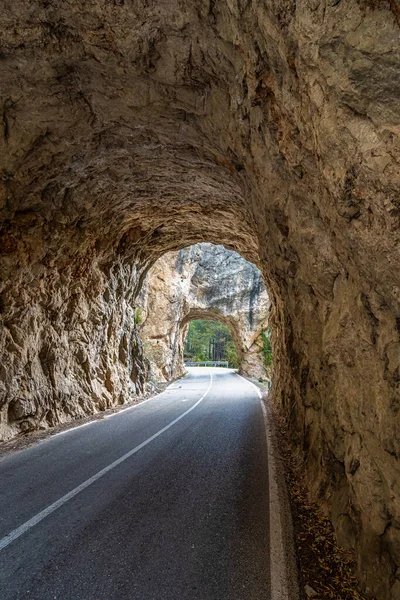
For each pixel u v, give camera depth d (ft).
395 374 9.66
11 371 30.83
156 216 45.24
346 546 13.03
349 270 12.28
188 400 56.90
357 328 11.74
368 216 9.90
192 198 38.50
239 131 18.90
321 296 15.64
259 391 72.18
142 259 60.29
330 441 16.12
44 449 26.53
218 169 29.09
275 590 10.98
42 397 34.42
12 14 16.84
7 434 29.60
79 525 14.99
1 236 29.45
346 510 13.84
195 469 22.27
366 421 11.39
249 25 13.14
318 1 9.31
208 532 14.48
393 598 9.68
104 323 48.24
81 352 42.98
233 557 12.73
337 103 9.62
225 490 18.90
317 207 14.20
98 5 16.07
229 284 126.31
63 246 35.88
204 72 18.44
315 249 14.98
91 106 22.74
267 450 27.02
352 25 8.71
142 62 18.74
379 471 10.70
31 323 34.12
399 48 7.97
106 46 18.13
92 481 19.94
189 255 113.91
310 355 19.31
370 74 8.61
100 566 12.21
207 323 230.07
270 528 14.80
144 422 37.42
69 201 32.73
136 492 18.49
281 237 20.30
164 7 15.57
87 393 43.01
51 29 17.57
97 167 30.17
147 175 32.78
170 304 102.89
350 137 9.50
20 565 12.27
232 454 25.75
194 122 23.07
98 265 45.19
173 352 112.57
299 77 11.46
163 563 12.37
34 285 33.99
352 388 12.38
